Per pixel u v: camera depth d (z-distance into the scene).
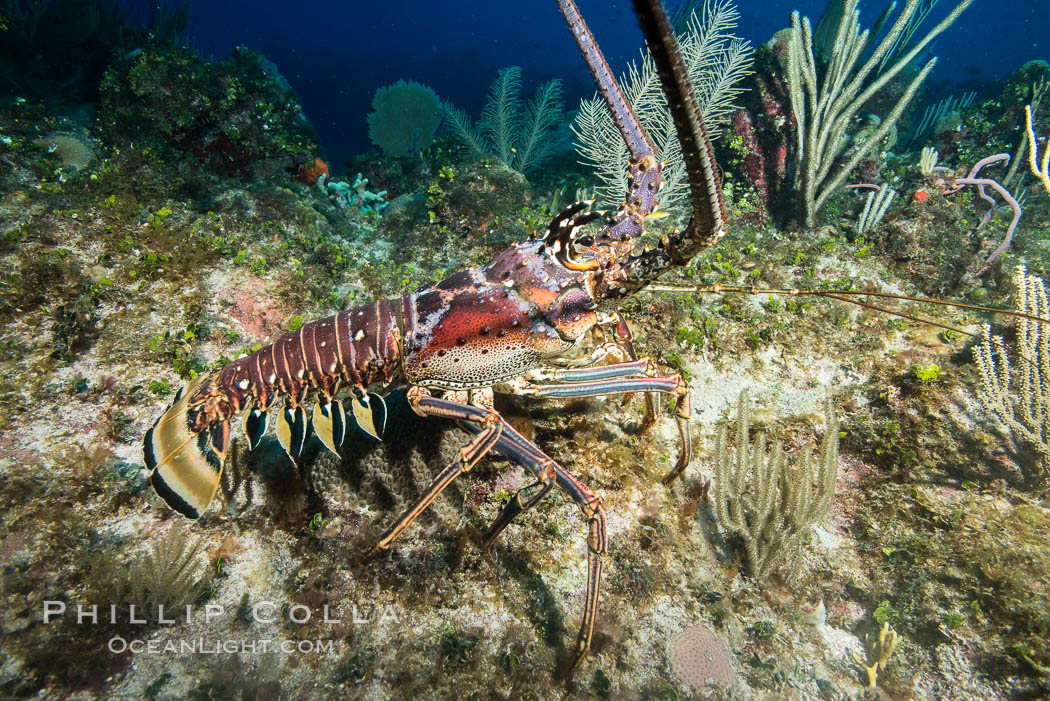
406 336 0.40
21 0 1.00
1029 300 0.47
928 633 0.39
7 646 0.33
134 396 0.46
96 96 1.05
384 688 0.35
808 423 0.49
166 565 0.37
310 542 0.41
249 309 0.56
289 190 0.81
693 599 0.41
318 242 0.68
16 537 0.37
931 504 0.43
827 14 1.01
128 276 0.53
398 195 1.02
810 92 0.72
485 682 0.36
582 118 0.83
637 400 0.49
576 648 0.35
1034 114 0.92
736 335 0.54
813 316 0.55
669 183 0.79
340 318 0.42
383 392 0.48
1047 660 0.35
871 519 0.44
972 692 0.36
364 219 0.85
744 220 0.81
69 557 0.37
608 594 0.40
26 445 0.41
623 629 0.39
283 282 0.59
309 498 0.42
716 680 0.37
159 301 0.53
